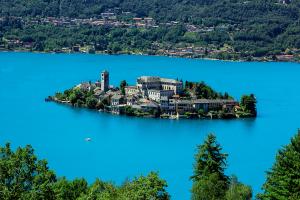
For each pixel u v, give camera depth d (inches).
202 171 6697.8
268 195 5172.2
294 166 5128.0
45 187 4170.8
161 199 4702.3
